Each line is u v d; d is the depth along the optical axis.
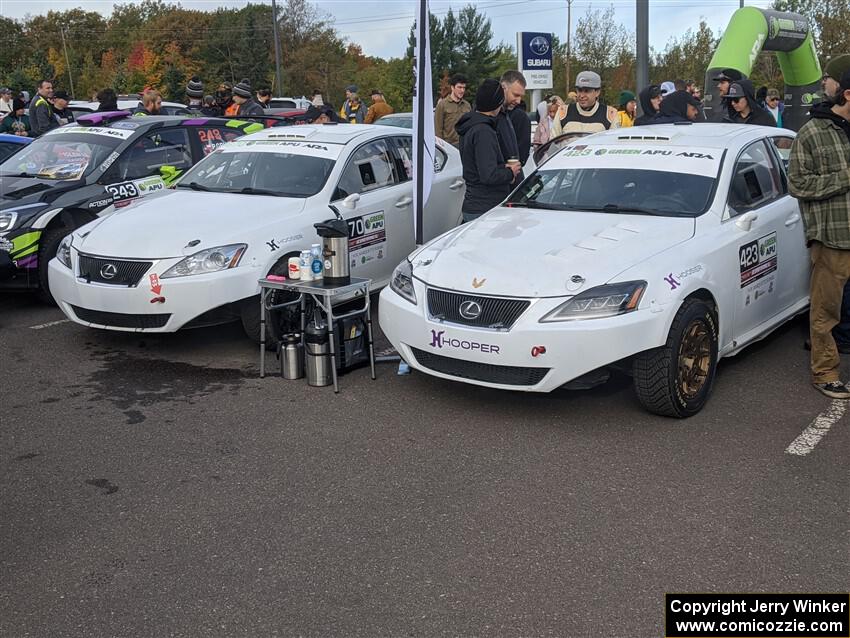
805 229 5.08
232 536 3.67
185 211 6.49
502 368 4.71
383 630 2.99
